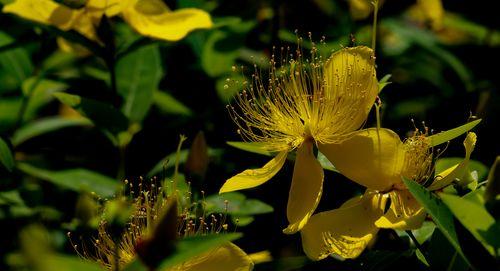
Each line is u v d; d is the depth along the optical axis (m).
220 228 0.66
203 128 0.78
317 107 0.68
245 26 0.81
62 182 0.72
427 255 0.65
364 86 0.68
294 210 0.67
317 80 0.68
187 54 0.81
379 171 0.66
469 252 0.62
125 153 0.76
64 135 0.78
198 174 0.70
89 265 0.56
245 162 0.75
